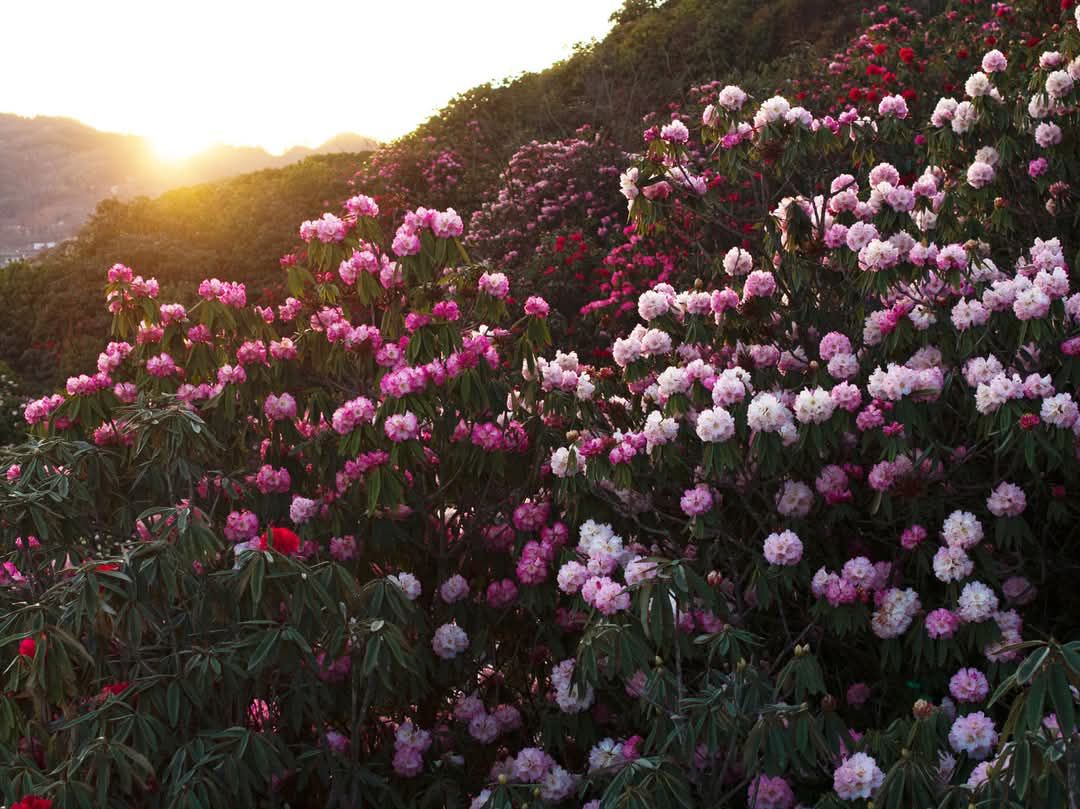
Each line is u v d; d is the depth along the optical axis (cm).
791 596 321
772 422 291
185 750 235
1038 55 509
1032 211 450
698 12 1593
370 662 248
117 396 341
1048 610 327
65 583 243
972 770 223
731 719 230
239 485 311
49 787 215
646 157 435
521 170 1192
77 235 1795
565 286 866
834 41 1264
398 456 304
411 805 283
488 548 339
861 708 307
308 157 2008
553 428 340
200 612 255
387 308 363
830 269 371
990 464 325
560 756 317
